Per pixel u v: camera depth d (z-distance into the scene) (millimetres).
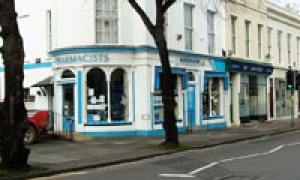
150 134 19266
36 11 22500
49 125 18141
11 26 9805
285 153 13648
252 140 19047
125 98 19438
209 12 24297
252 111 28219
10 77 9812
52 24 20828
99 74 19125
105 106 19078
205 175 9883
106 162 11836
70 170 10773
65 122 19656
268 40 30703
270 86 30984
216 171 10383
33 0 22641
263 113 29406
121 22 19266
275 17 31391
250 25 27984
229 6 25453
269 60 30344
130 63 19266
